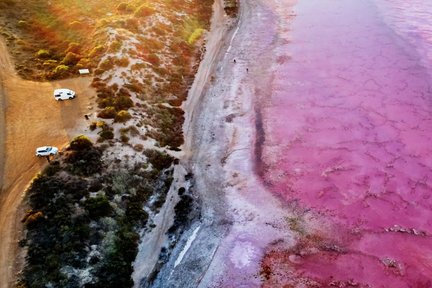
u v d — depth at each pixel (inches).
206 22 3486.7
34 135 1983.3
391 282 1574.8
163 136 2202.3
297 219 1836.9
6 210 1626.5
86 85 2353.6
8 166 1807.3
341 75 2795.3
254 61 2979.8
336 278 1594.5
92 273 1524.4
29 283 1418.6
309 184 2015.3
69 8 3228.3
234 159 2149.4
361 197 1941.4
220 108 2498.8
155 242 1717.5
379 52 3002.0
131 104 2261.3
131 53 2635.3
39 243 1537.9
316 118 2437.3
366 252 1691.7
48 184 1728.6
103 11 3270.2
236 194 1956.2
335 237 1758.1
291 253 1695.4
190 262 1656.0
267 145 2253.9
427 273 1603.1
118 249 1630.2
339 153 2193.7
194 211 1861.5
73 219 1643.7
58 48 2748.5
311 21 3496.6
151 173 1978.3
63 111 2145.7
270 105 2551.7
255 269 1635.1
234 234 1771.7
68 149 1892.2
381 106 2502.5
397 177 2042.3
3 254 1486.2
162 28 3061.0
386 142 2249.0
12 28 2849.4
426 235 1759.4
